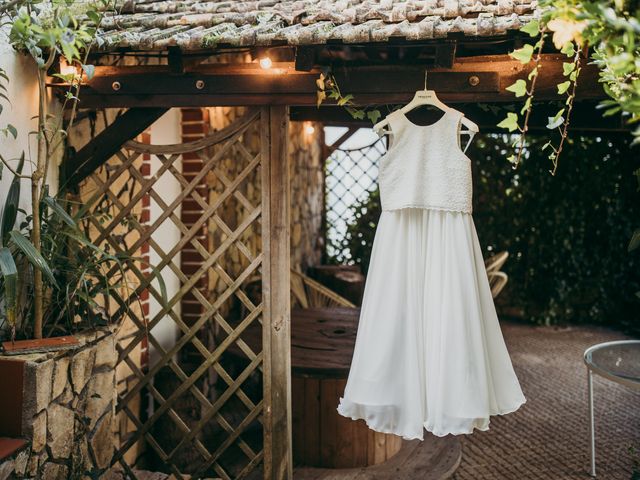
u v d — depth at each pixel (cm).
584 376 569
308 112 485
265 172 320
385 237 271
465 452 413
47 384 261
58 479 273
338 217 835
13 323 263
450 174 263
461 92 288
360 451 385
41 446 259
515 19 259
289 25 294
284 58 388
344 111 480
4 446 244
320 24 281
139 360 408
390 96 296
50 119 325
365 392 266
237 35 278
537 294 774
